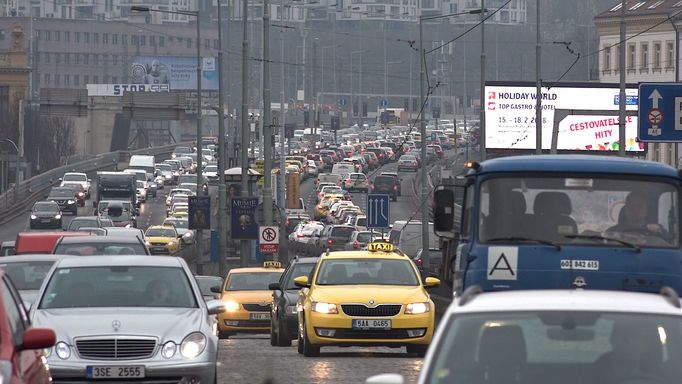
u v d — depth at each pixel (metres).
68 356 43.34
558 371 23.56
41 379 32.56
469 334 24.23
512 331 24.22
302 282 67.31
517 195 43.66
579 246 43.12
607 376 23.44
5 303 30.83
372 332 63.81
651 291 42.94
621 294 25.66
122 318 44.28
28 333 30.22
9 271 62.12
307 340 64.69
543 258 43.12
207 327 44.88
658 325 24.28
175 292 46.66
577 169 43.66
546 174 43.75
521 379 23.45
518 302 24.92
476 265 43.53
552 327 24.28
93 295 46.19
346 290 64.69
